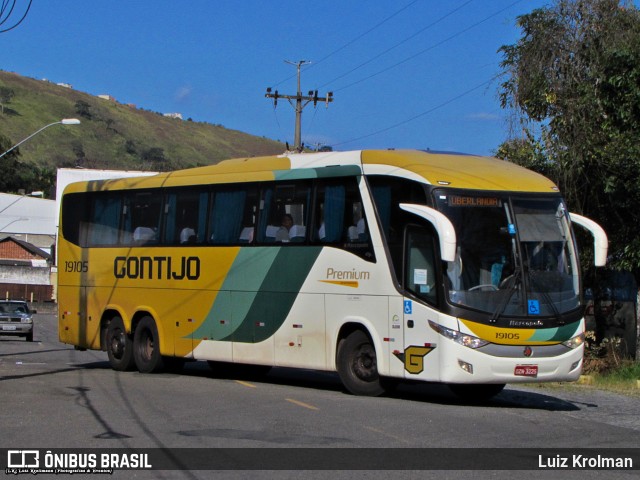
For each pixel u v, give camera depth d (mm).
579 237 19844
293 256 14992
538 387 16438
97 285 19359
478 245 12648
